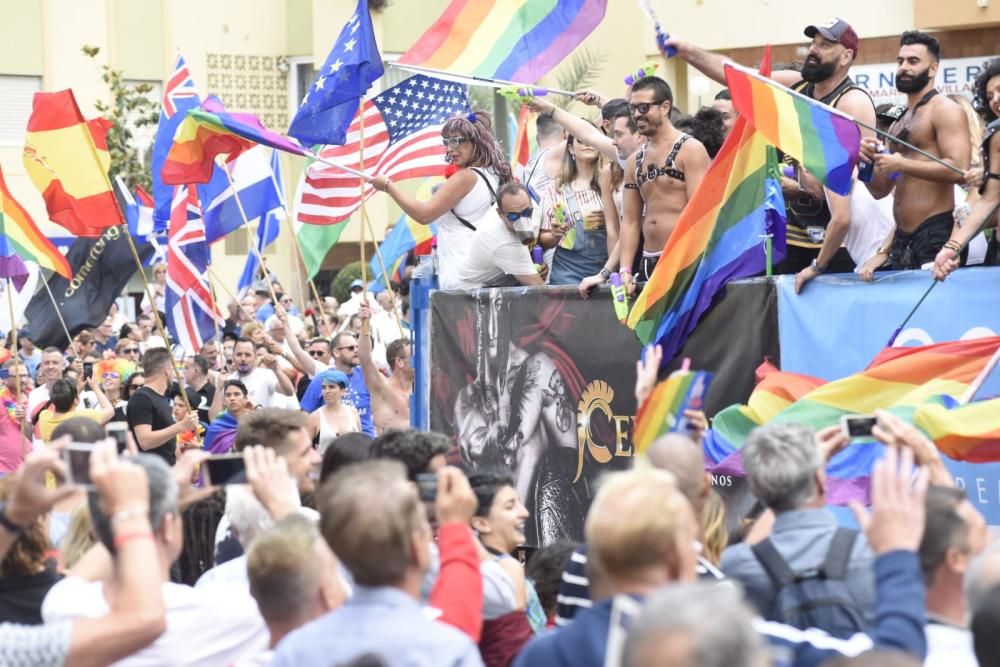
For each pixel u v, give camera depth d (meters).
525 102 34.00
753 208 27.52
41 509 15.73
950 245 25.08
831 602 16.28
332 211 48.88
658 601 10.58
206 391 52.09
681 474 16.97
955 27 71.94
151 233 60.72
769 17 72.88
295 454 22.33
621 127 32.91
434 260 39.59
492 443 31.81
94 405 55.03
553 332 30.66
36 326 57.59
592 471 29.91
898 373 24.97
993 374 24.78
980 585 13.82
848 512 24.91
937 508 15.70
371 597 14.80
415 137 45.28
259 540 16.11
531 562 22.64
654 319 28.16
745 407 26.58
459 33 33.84
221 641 17.53
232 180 48.84
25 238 45.56
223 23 109.56
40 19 103.12
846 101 29.19
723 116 33.75
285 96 112.38
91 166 42.47
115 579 16.36
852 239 30.00
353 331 54.66
